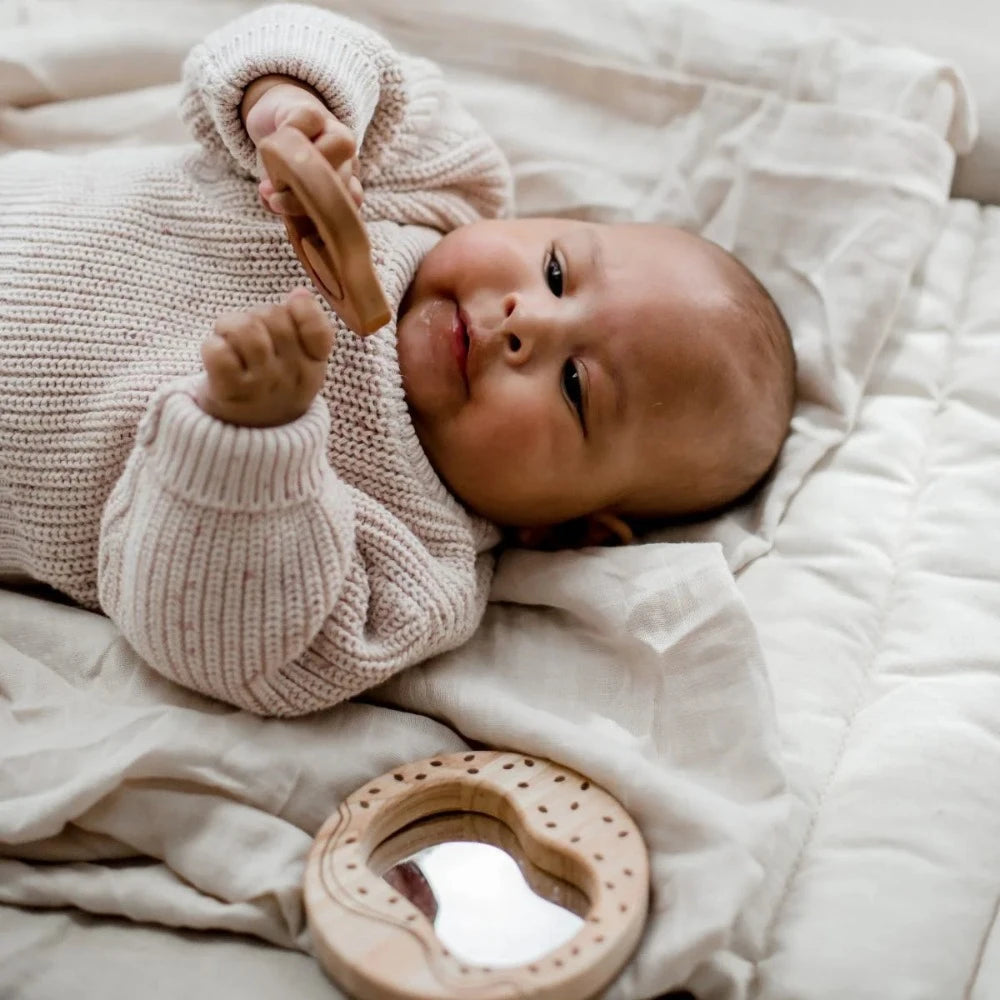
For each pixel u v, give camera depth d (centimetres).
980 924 82
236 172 103
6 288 95
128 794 86
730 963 81
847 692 96
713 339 101
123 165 106
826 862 86
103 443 92
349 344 96
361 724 92
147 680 92
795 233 122
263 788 87
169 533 82
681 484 106
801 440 112
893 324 121
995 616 99
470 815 89
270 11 103
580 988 75
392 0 129
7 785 85
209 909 82
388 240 102
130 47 127
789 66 125
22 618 95
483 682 96
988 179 133
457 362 98
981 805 88
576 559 101
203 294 98
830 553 105
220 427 79
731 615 93
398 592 93
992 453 112
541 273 100
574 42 127
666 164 126
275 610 84
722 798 87
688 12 128
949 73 124
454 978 74
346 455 96
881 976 78
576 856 82
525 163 126
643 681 96
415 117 110
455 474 100
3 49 124
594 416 99
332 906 78
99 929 83
